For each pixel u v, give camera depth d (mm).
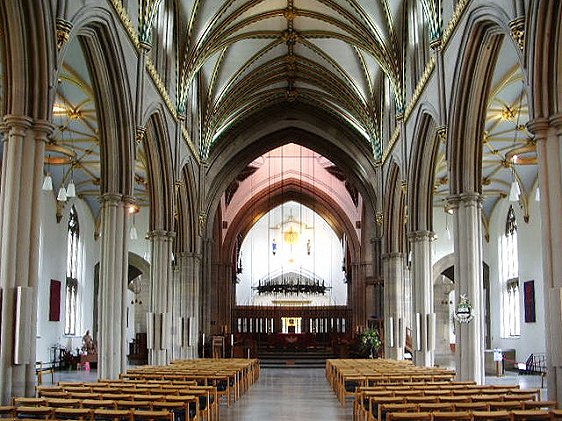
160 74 25703
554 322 13203
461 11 19094
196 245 35594
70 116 28328
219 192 40781
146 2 22000
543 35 13531
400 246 34906
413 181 26688
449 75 20812
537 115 13711
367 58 33781
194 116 35000
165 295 26984
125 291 20500
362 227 48125
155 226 27047
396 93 28938
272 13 31094
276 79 37906
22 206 14000
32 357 14000
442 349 44719
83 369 36281
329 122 39938
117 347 20125
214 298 48469
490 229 41812
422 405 11359
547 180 13602
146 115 22859
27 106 14055
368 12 28766
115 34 18641
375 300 39375
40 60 14023
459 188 20469
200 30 29250
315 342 49188
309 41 34344
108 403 11430
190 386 14477
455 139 20406
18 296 13734
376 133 35719
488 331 41875
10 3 13414
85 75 24297
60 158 27688
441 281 45094
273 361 43188
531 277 35062
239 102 38312
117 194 20234
